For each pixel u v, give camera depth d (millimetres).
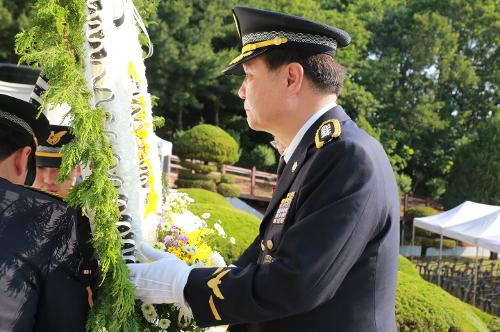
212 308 1375
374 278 1386
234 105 23688
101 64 1401
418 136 28781
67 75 1269
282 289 1285
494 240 12734
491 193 24078
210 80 21391
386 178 1409
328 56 1501
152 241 1746
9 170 1436
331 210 1302
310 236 1293
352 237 1300
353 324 1372
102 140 1348
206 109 24766
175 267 1444
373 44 31141
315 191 1351
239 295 1332
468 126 30781
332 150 1373
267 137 24703
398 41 30359
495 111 29984
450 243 19672
